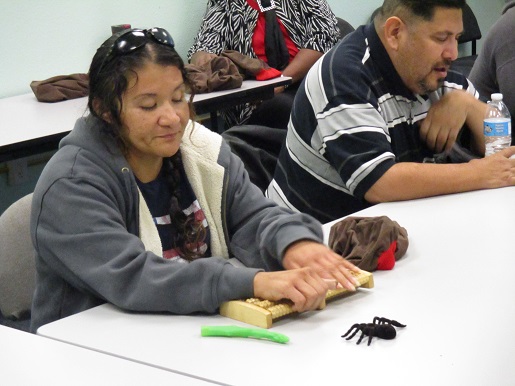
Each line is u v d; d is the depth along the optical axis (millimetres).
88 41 4219
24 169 3963
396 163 2049
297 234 1535
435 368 1131
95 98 1540
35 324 1607
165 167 1663
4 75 3889
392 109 2195
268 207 1724
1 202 3920
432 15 2035
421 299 1387
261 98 3746
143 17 4445
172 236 1668
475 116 2338
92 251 1462
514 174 2023
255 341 1271
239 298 1385
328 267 1438
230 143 2400
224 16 4398
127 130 1535
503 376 1099
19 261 1812
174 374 1154
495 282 1436
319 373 1140
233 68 3707
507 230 1706
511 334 1225
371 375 1123
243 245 1694
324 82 2143
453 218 1816
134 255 1449
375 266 1524
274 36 4395
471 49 6074
